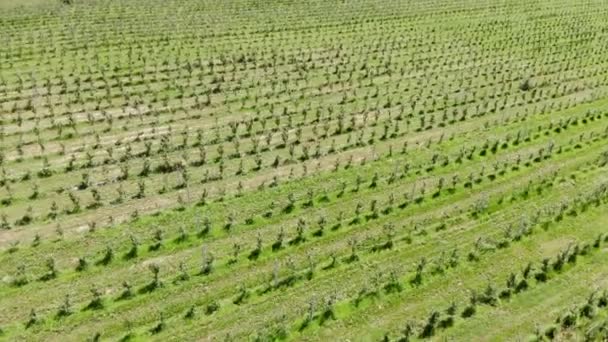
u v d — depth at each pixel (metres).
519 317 27.64
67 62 52.75
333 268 30.06
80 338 25.61
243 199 35.16
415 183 37.50
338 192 36.22
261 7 70.56
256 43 59.41
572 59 59.81
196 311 27.14
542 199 36.53
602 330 26.69
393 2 75.62
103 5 68.50
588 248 32.12
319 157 39.88
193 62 53.88
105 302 27.31
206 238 31.83
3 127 41.44
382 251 31.44
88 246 30.81
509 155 41.41
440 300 28.48
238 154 39.50
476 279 29.84
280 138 41.88
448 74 54.31
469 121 45.81
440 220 34.16
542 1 80.62
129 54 54.19
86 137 40.84
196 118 44.00
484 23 69.94
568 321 27.31
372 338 26.30
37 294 27.70
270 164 38.78
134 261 30.02
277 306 27.70
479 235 33.00
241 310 27.38
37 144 39.75
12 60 52.53
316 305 27.62
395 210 34.78
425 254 31.42
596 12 77.00
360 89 50.38
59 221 32.59
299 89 49.44
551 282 29.80
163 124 42.94
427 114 46.72
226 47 57.94
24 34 58.47
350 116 45.62
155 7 68.56
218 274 29.33
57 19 63.06
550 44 63.97
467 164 39.97
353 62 55.72
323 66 54.38
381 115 46.09
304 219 33.62
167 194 35.31
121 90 47.75
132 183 36.12
